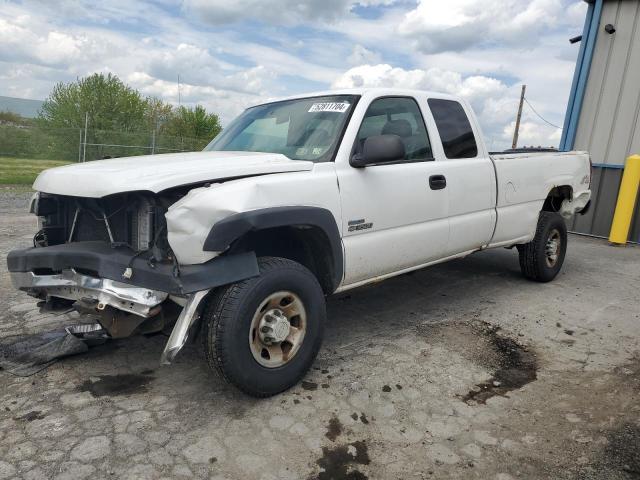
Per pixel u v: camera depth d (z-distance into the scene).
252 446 2.63
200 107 37.97
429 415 2.97
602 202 9.32
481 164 4.62
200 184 2.89
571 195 5.98
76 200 3.19
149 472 2.41
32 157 20.67
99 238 3.19
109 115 31.84
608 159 9.34
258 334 2.98
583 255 7.65
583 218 9.60
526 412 3.03
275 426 2.82
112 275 2.81
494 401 3.15
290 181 3.09
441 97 4.50
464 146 4.55
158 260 2.78
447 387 3.30
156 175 2.83
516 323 4.50
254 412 2.95
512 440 2.75
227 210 2.72
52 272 3.16
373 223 3.62
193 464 2.48
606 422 2.93
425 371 3.52
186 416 2.89
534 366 3.65
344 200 3.40
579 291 5.55
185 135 37.09
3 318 4.26
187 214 2.65
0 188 13.86
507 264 6.68
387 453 2.62
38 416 2.84
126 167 3.03
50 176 3.20
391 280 5.81
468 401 3.14
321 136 3.63
